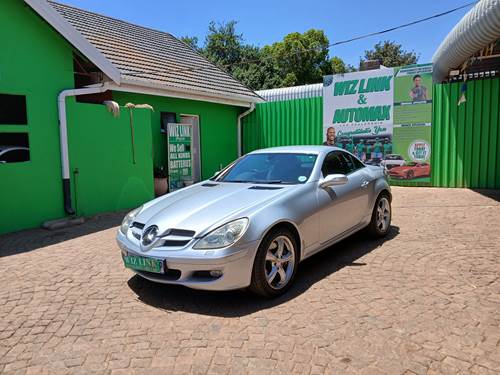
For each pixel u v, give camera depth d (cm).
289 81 3347
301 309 391
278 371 293
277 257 422
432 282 446
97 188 877
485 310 376
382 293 421
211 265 377
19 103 761
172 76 1189
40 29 765
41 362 317
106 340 346
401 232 671
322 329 350
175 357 317
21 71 739
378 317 368
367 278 466
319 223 480
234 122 1461
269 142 1456
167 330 360
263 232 398
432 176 1178
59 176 807
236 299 420
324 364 299
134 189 961
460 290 422
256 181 528
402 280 455
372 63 1536
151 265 399
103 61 849
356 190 557
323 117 1327
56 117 799
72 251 605
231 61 3556
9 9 716
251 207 420
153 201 512
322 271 494
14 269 529
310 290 436
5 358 323
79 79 960
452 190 1109
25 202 753
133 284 470
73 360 318
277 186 488
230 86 1420
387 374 285
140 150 970
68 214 819
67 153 809
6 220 726
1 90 710
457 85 1124
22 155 771
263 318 375
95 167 870
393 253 556
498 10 718
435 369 289
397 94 1204
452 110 1137
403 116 1201
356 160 625
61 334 359
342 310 385
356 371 289
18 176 741
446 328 345
